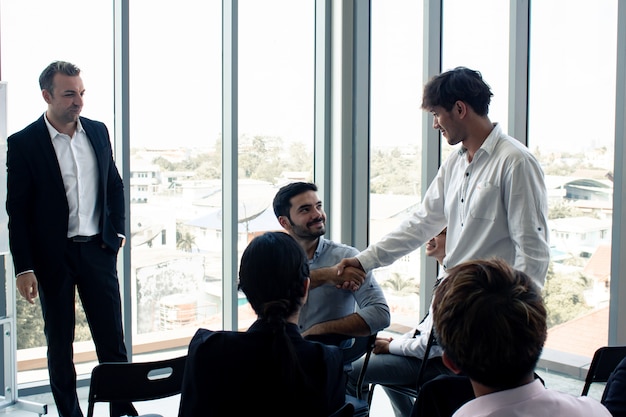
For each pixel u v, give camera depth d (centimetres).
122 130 372
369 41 448
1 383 344
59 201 290
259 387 137
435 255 271
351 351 229
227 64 410
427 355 226
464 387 131
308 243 260
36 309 361
